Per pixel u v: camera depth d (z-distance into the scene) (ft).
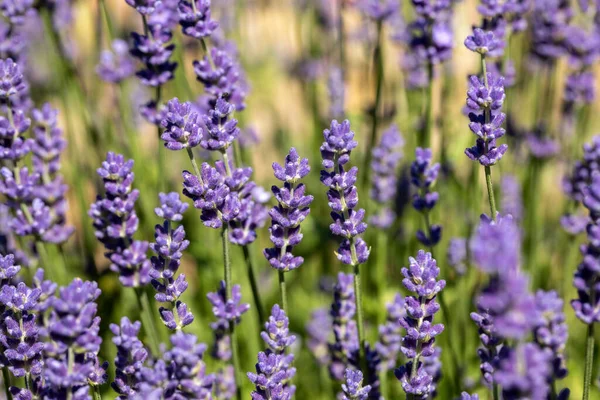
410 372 2.19
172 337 2.07
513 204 2.83
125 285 2.33
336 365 2.47
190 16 2.37
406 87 2.99
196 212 2.91
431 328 2.16
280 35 4.33
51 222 2.50
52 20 2.86
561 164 3.24
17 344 2.18
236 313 2.31
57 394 2.07
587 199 2.11
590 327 2.16
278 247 2.26
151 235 2.80
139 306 2.35
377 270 2.84
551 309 2.16
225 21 3.08
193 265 3.05
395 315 2.45
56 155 2.50
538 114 2.98
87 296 2.06
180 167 3.06
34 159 2.50
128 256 2.31
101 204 2.30
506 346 2.13
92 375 2.15
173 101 2.20
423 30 2.66
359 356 2.38
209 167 2.21
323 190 3.06
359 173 2.95
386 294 2.85
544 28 2.84
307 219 2.94
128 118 2.88
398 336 2.45
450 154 2.91
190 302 2.83
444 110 2.96
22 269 2.65
